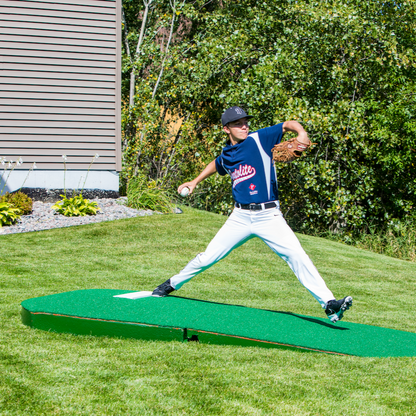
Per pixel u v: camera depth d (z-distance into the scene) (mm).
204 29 14219
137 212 10172
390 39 12102
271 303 5441
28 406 2393
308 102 11992
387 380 2963
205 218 10062
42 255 7020
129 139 12922
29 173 10344
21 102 10242
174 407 2439
